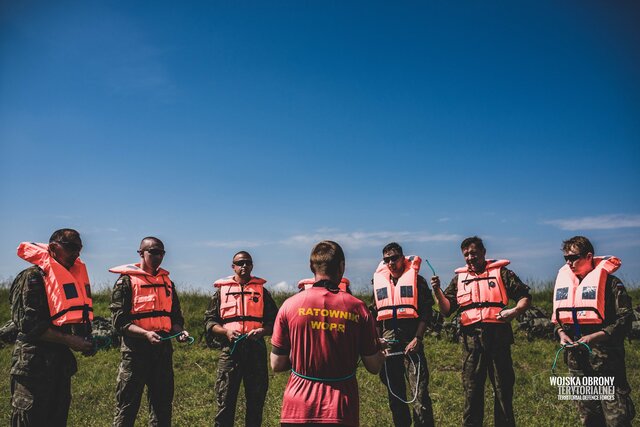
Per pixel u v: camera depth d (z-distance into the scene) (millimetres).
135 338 5156
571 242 5098
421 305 5793
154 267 5520
